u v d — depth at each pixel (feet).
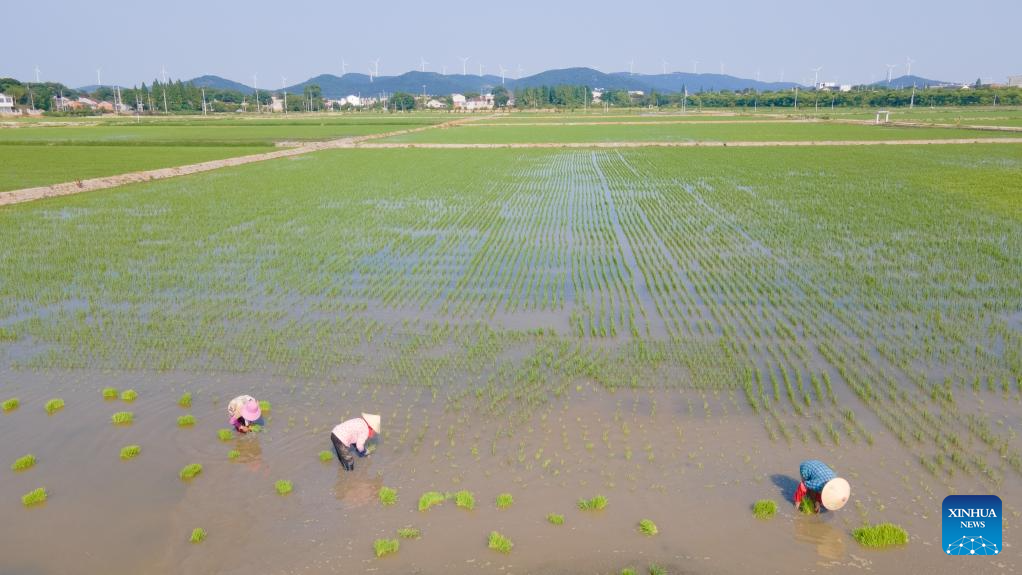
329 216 85.61
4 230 76.64
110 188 109.40
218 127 306.14
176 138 223.30
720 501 26.27
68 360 40.81
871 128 253.24
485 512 25.75
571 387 36.42
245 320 47.70
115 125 328.29
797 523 24.97
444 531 24.75
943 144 176.24
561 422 32.53
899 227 73.46
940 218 77.51
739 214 84.02
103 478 28.45
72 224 80.07
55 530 25.17
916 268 57.82
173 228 77.92
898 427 31.50
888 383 36.19
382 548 23.62
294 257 65.00
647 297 52.16
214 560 23.53
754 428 31.71
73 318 48.14
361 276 58.70
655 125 303.48
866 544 23.70
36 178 115.75
